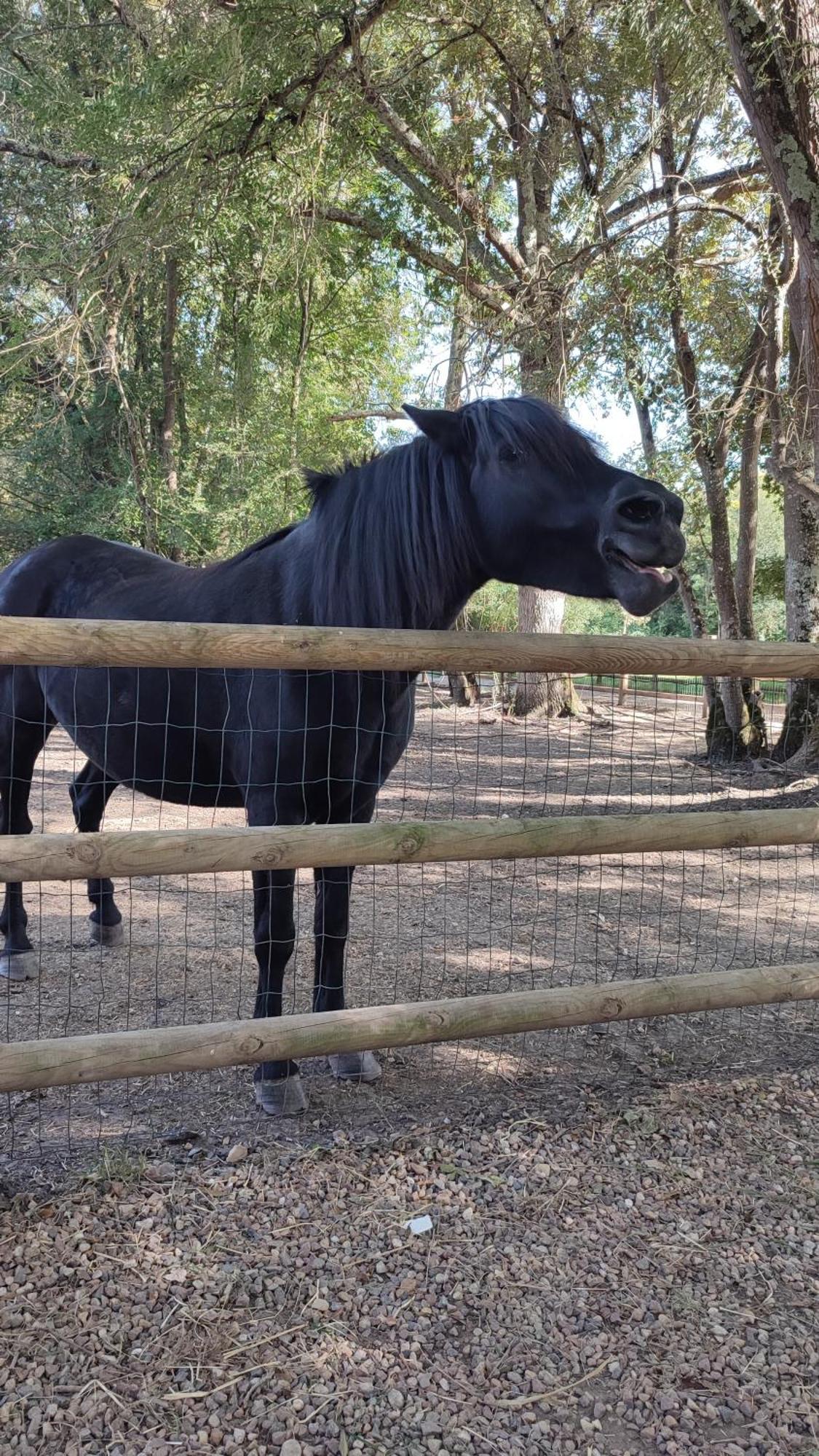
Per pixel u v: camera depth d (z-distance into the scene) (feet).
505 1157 7.57
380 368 61.52
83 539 11.44
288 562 8.72
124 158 30.86
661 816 8.16
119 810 21.80
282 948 8.16
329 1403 5.13
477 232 37.29
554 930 14.26
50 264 36.99
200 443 54.75
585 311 27.48
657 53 23.79
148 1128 8.02
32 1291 5.84
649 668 7.88
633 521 6.70
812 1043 10.18
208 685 8.73
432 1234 6.58
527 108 34.50
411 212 39.47
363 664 7.05
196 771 9.40
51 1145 7.66
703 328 33.50
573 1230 6.69
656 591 6.77
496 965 12.37
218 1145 7.70
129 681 9.38
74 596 10.64
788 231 25.50
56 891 16.03
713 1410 5.16
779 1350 5.64
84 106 39.01
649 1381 5.35
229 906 15.33
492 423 7.20
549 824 7.75
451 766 30.68
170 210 30.50
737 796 24.57
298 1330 5.63
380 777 8.65
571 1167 7.45
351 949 13.00
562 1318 5.82
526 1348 5.57
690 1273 6.30
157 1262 6.18
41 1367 5.25
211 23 28.04
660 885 17.67
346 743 8.06
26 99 41.55
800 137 12.98
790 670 8.39
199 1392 5.15
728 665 8.14
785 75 12.79
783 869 19.44
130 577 10.39
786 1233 6.76
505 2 29.07
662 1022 10.78
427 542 7.71
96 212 42.80
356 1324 5.71
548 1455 4.84
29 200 46.70
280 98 27.84
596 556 7.12
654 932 14.30
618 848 7.95
